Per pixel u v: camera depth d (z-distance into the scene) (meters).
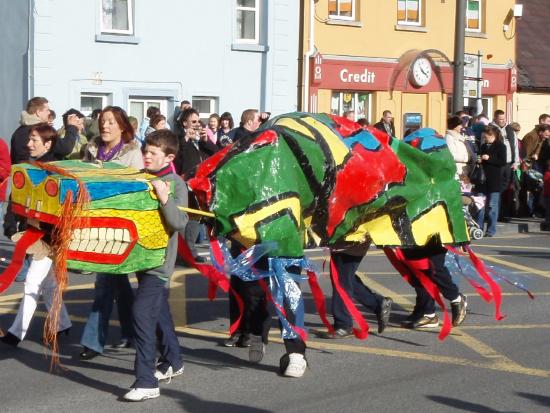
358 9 26.83
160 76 23.11
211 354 9.09
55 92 21.70
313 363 8.79
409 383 8.12
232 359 8.91
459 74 21.97
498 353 9.22
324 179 8.27
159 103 23.44
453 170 9.59
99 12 22.16
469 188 18.00
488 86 30.02
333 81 26.22
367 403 7.54
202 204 8.03
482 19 29.89
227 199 7.91
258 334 8.67
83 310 10.99
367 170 8.61
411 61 27.64
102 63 22.28
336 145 8.43
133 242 7.28
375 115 27.38
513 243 17.78
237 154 7.97
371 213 8.94
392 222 9.23
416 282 10.18
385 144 8.95
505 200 20.84
